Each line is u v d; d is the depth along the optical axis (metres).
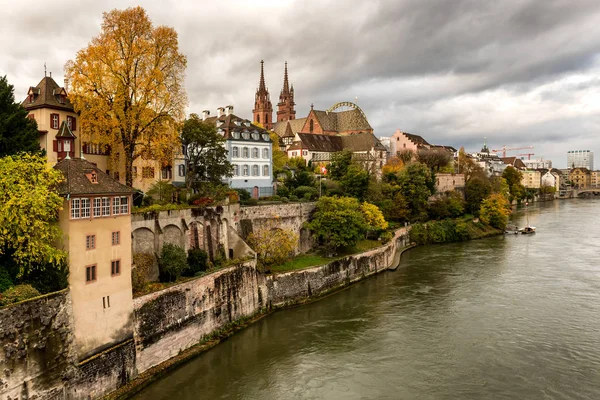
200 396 36.25
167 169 67.88
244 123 87.62
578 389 36.91
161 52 50.91
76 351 33.53
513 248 93.69
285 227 69.88
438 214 113.50
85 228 34.75
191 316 44.44
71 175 35.19
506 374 39.41
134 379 37.81
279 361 42.28
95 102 48.03
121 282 37.62
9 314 29.08
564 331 48.12
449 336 47.34
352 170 94.06
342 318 53.28
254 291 54.03
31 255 31.88
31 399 30.22
